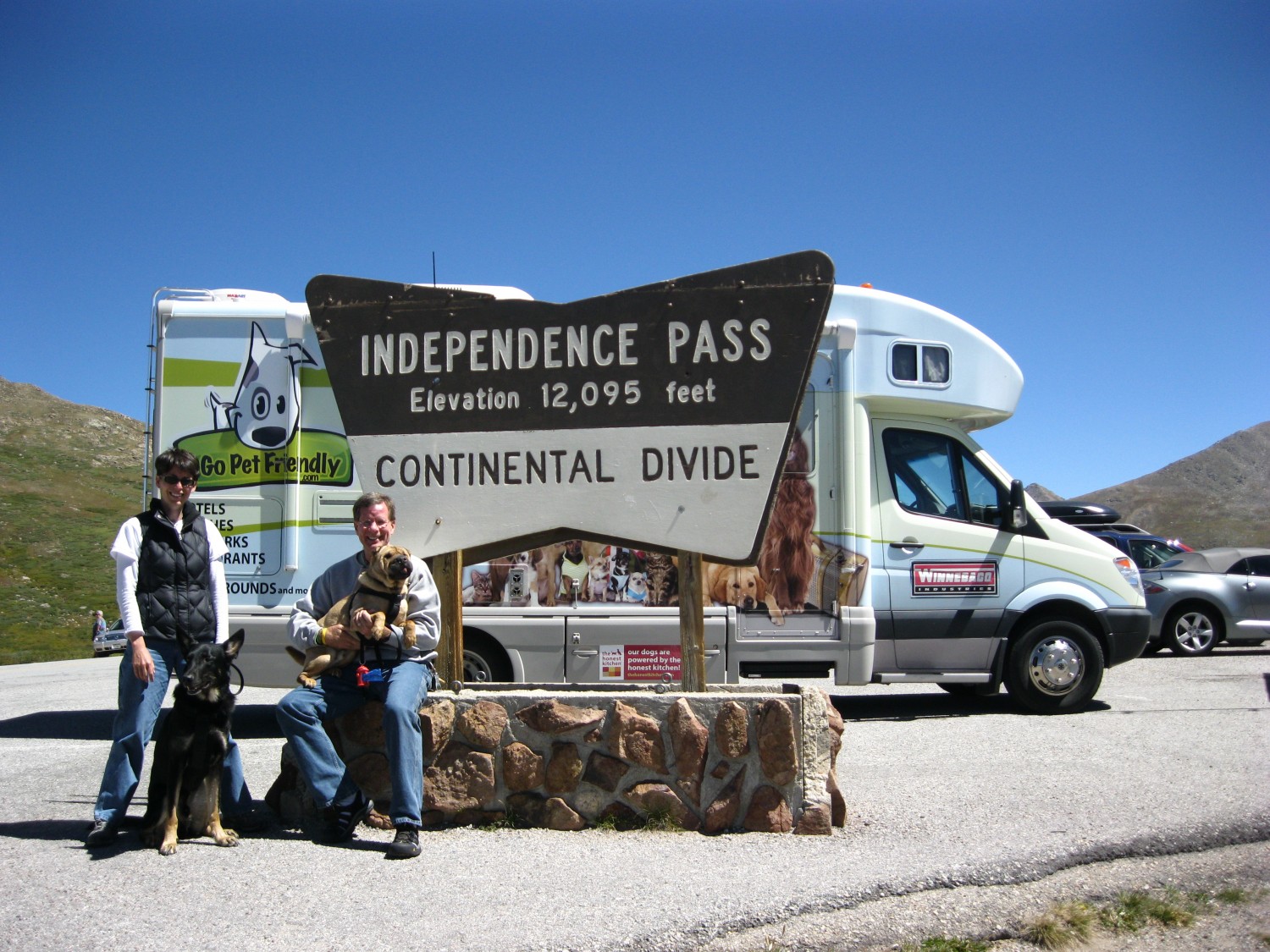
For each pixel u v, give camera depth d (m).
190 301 8.06
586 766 4.96
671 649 7.84
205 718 4.60
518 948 3.45
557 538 5.51
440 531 5.55
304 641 4.93
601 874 4.20
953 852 4.46
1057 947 3.81
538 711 5.00
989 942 3.86
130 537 4.76
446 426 5.58
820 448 8.22
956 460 8.82
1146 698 9.46
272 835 4.88
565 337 5.52
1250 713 8.41
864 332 8.44
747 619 8.05
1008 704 9.65
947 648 8.57
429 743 5.02
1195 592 13.80
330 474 7.86
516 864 4.36
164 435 7.99
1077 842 4.59
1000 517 8.75
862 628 7.99
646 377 5.46
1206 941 3.90
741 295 5.41
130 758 4.67
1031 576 8.64
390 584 4.83
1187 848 4.66
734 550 5.35
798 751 4.88
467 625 7.88
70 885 4.08
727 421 5.40
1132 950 3.83
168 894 3.98
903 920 3.88
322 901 3.89
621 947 3.49
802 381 5.36
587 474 5.48
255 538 7.86
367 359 5.66
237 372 7.98
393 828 4.95
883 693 10.81
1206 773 6.00
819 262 5.36
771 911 3.79
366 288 5.67
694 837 4.77
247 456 7.91
